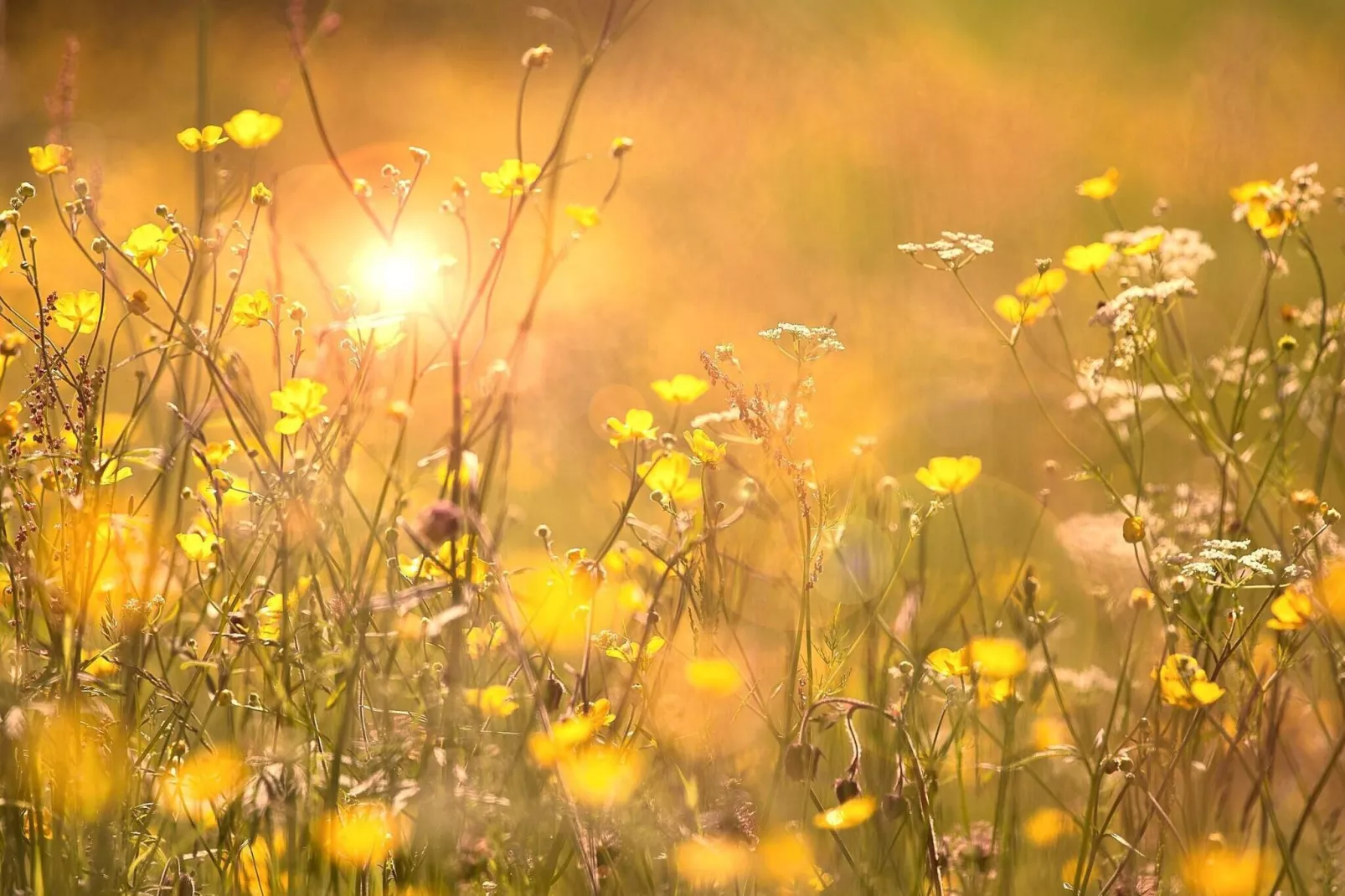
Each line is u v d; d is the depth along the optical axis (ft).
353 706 7.43
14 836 7.33
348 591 7.46
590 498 9.41
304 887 7.32
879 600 7.77
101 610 7.56
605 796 7.32
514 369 7.63
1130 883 7.59
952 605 8.38
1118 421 8.62
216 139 7.64
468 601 7.36
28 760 7.34
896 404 10.43
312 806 7.37
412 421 10.18
